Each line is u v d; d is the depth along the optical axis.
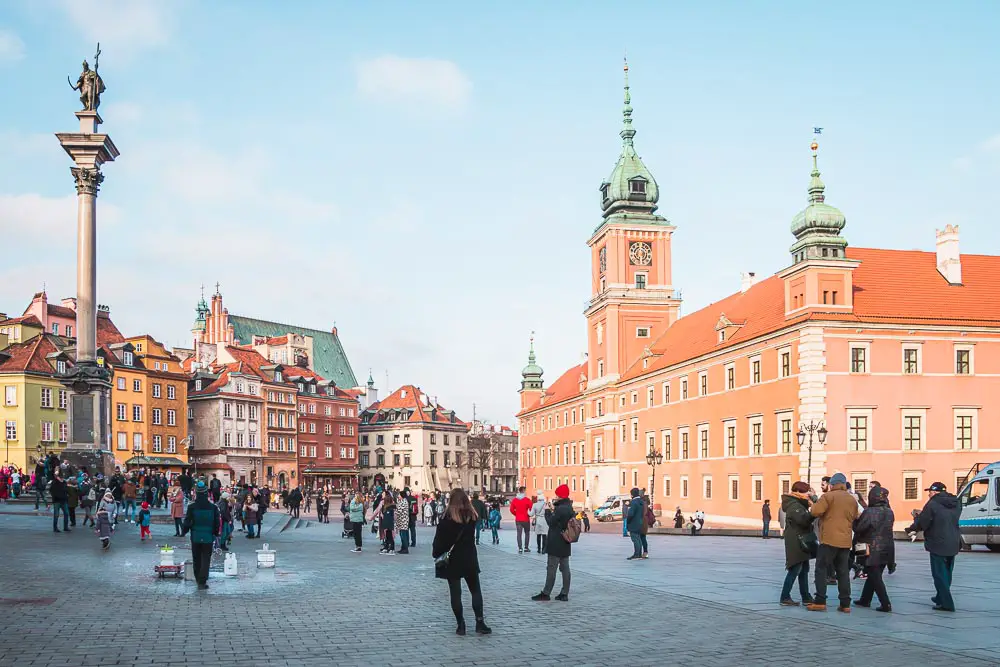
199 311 178.25
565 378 151.38
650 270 110.94
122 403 108.44
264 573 25.59
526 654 14.09
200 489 21.77
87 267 49.44
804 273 65.75
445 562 15.75
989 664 13.30
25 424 92.50
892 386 65.25
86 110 50.38
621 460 107.88
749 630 16.22
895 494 64.44
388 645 14.70
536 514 37.75
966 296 69.19
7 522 39.69
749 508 74.12
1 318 107.19
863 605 18.92
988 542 34.19
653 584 23.45
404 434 175.62
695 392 86.38
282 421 142.00
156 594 20.23
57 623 16.17
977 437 66.00
